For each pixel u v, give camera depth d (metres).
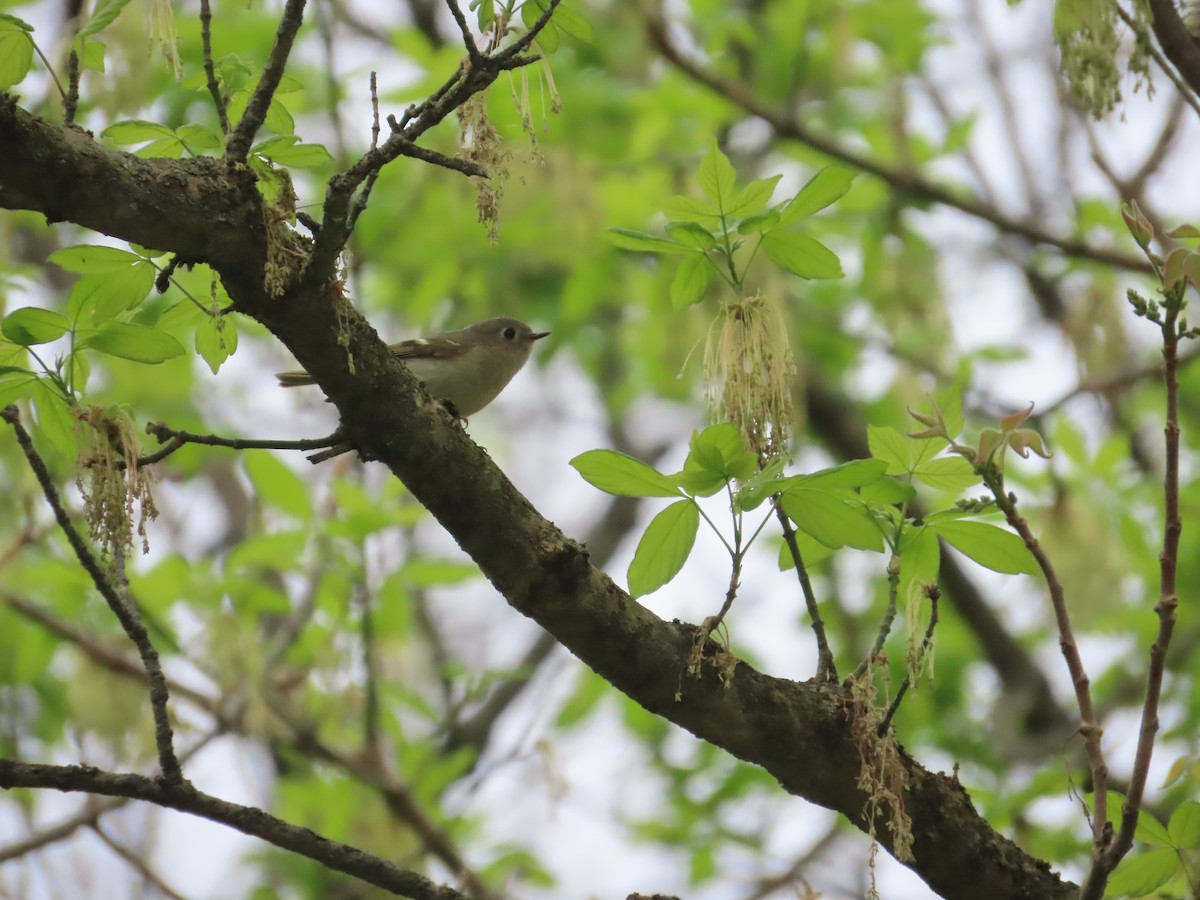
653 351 15.11
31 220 11.85
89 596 10.89
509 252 14.64
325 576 11.06
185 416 12.43
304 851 6.07
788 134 12.48
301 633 11.19
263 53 13.21
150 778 5.95
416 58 12.64
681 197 6.18
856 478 5.34
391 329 16.84
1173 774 6.49
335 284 5.30
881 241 13.73
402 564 11.34
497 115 12.30
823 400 15.12
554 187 13.30
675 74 13.98
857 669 5.92
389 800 11.13
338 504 10.83
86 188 4.81
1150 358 12.80
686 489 5.59
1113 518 11.79
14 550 10.41
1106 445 12.06
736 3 16.05
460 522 5.57
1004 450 5.00
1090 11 5.58
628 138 14.31
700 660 5.69
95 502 5.39
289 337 5.32
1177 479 4.89
